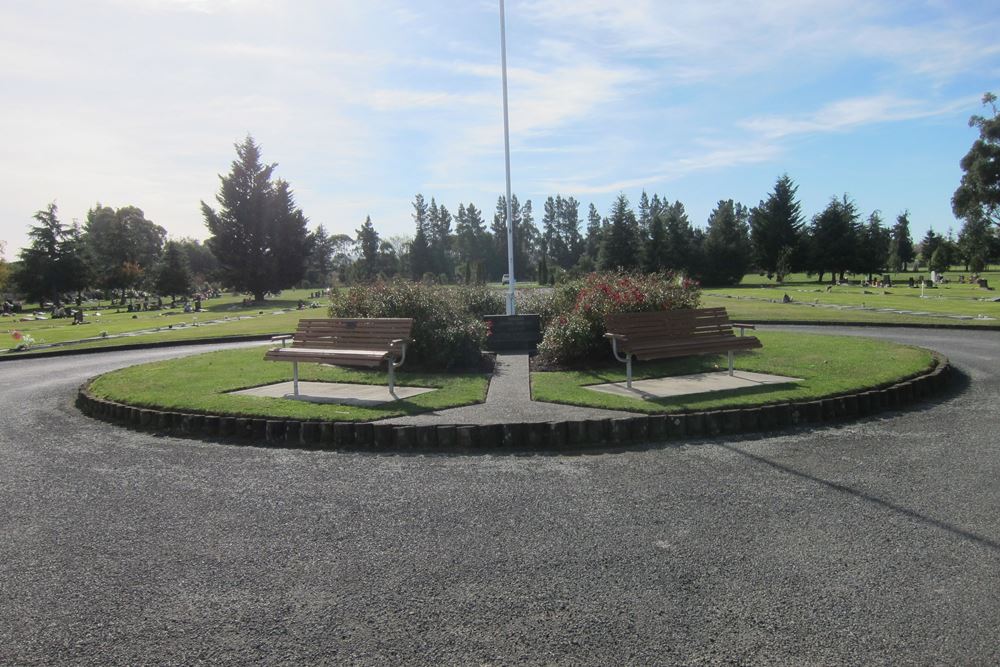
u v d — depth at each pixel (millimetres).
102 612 3596
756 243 70375
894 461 6043
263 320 29562
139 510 5152
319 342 9742
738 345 9414
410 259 98000
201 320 32031
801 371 9664
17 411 9344
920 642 3160
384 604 3621
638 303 11578
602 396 8250
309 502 5266
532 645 3197
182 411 7934
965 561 3994
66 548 4445
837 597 3598
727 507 4969
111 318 37406
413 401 8227
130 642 3297
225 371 11055
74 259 70125
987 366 11266
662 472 5852
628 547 4289
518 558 4160
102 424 8266
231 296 83312
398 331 9000
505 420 7113
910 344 14250
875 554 4113
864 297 33500
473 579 3889
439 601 3641
